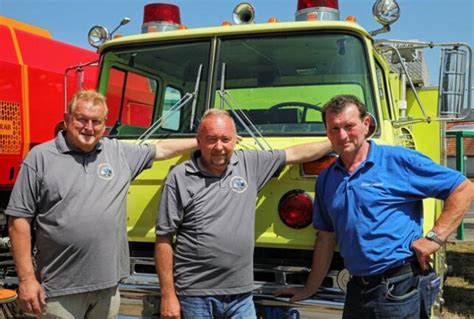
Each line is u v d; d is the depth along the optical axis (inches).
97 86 166.1
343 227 107.6
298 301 123.0
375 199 104.0
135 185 140.3
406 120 148.6
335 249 125.1
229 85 148.9
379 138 133.3
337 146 107.5
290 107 144.8
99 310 117.4
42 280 112.4
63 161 110.6
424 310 107.0
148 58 159.8
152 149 127.3
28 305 109.4
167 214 112.0
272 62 147.3
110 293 117.3
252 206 115.3
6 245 202.8
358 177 106.1
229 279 111.3
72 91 235.5
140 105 162.9
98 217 110.6
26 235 109.7
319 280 119.3
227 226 110.6
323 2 154.6
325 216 116.3
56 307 111.6
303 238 126.6
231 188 112.7
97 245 110.8
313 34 143.6
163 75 158.9
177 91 156.8
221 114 110.4
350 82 141.4
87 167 112.7
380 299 104.3
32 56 218.7
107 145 118.6
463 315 221.0
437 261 160.9
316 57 144.6
